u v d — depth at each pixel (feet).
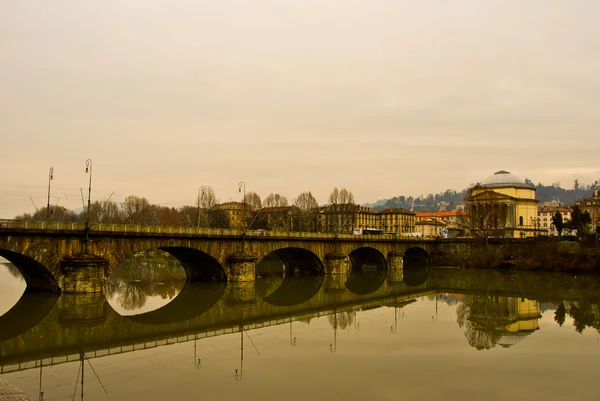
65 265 195.83
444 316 180.55
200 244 247.70
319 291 268.62
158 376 100.94
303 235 311.06
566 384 97.35
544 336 143.84
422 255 450.71
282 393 90.02
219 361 112.78
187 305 208.85
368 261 419.95
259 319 175.32
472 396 89.81
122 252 214.48
